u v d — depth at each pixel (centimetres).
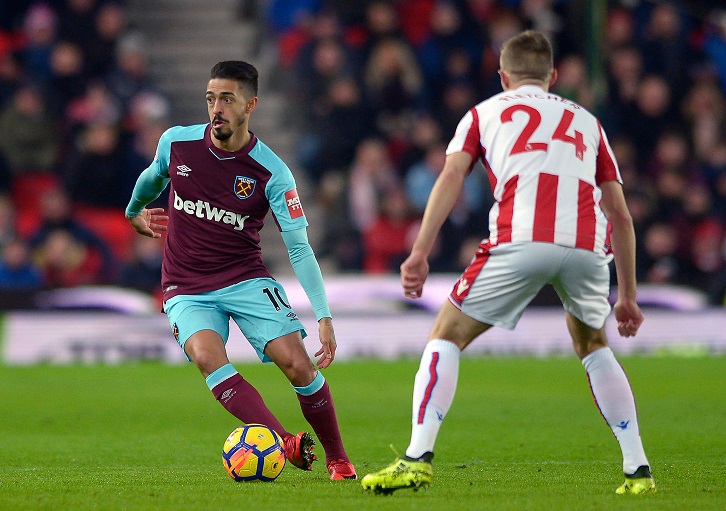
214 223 2014
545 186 1652
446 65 6400
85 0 6122
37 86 5947
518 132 1677
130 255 5594
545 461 2328
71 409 3406
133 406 3481
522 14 6538
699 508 1561
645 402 3547
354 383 4141
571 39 6450
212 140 2005
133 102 5916
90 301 4947
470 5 6488
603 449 2522
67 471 2170
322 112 6281
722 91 6744
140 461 2372
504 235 1650
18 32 6206
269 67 6762
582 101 5931
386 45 6225
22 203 5888
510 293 1653
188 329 1983
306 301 5084
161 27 6950
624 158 6319
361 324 5150
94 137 5741
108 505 1616
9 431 2930
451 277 5291
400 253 5925
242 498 1684
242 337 5062
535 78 1761
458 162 1672
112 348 4941
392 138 6175
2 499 1684
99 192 5753
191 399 3659
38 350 4891
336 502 1633
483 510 1548
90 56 6072
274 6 6744
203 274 2028
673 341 5425
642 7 6525
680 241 6166
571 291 1684
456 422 3047
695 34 6794
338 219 5969
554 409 3350
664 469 2119
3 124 5841
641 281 6044
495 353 5244
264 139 6538
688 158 6506
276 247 6353
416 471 1627
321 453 2527
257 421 1950
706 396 3722
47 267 5450
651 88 6469
